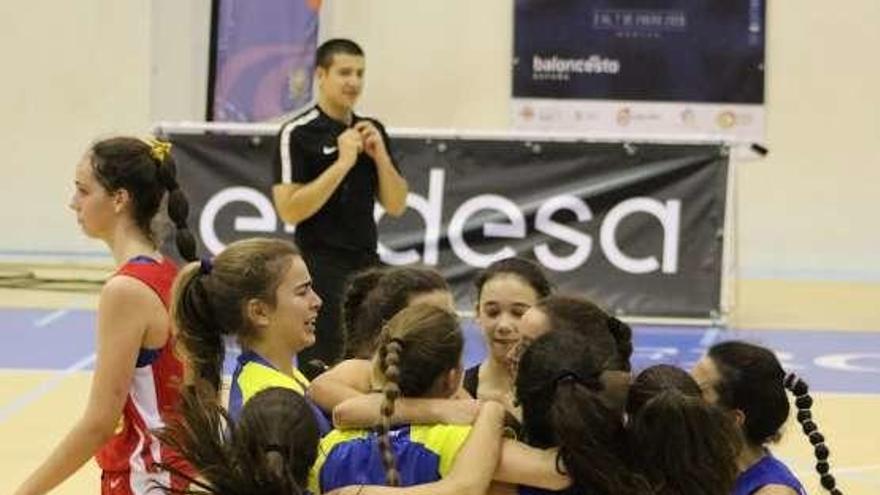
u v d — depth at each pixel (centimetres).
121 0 2878
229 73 2683
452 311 705
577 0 2841
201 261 721
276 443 556
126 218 775
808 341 2138
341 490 601
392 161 1411
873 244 2847
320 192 1355
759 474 682
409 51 2877
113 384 745
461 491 600
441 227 2206
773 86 2839
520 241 2206
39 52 2889
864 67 2831
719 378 687
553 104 2864
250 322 708
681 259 2208
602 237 2208
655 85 2842
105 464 770
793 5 2823
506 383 841
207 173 2197
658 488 587
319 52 1427
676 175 2212
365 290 848
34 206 2917
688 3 2825
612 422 592
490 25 2867
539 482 606
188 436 567
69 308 2352
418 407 633
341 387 738
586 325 684
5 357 1961
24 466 1398
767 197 2853
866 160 2839
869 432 1584
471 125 2884
